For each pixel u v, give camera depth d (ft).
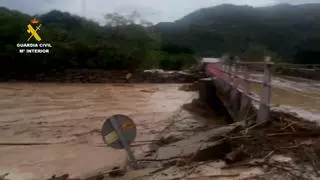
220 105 53.06
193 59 159.63
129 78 110.83
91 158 30.07
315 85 49.06
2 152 32.65
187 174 18.35
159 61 149.69
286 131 22.53
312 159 17.93
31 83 102.68
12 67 107.86
